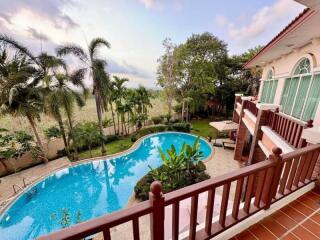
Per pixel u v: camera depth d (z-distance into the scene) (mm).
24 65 11648
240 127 11719
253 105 8992
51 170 11820
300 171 3170
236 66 26641
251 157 7758
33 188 9977
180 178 8688
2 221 7898
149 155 15406
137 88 20188
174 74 22859
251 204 2799
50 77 12297
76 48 13164
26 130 13922
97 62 13906
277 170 2623
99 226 1286
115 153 14500
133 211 1459
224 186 2137
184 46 23078
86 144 15031
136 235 1539
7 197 9172
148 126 21953
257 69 22578
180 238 2252
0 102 10625
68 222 7812
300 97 6328
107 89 14906
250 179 2420
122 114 19062
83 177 11930
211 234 2221
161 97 24438
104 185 11039
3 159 11516
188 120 25938
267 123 7066
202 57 24422
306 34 4906
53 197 9859
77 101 13836
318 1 2736
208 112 27484
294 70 6820
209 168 11094
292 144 4961
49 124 15055
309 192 3426
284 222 2719
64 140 14102
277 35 5305
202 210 4438
